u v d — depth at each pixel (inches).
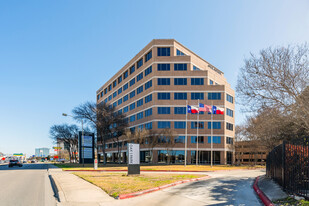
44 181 735.7
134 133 2062.0
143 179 677.3
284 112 630.5
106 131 2404.0
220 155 2053.4
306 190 364.2
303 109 570.6
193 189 527.5
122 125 2352.4
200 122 2082.9
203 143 2060.8
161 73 2137.1
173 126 2073.1
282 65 598.5
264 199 397.1
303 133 682.8
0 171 1270.9
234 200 410.3
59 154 6505.9
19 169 1501.0
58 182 639.1
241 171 1221.7
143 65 2346.2
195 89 2105.1
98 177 748.6
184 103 2092.8
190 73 2124.8
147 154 2194.9
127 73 2775.6
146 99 2255.2
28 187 588.7
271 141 1171.9
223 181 707.4
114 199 406.0
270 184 554.9
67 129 3235.7
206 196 443.2
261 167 1646.2
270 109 639.1
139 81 2411.4
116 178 707.4
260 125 1010.1
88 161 2380.7
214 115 2094.0
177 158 2042.3
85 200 396.8
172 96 2107.5
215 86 2105.1
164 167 1400.1
